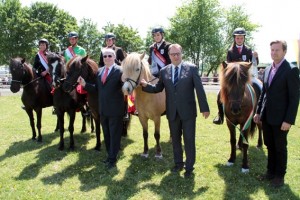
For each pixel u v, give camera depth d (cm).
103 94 502
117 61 623
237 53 598
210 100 1332
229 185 448
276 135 429
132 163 547
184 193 426
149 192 431
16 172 512
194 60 3841
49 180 478
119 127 519
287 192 421
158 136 567
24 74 660
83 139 721
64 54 712
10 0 3184
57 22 3697
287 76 406
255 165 528
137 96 543
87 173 502
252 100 488
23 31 2991
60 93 604
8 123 905
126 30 3653
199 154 594
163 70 471
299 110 1117
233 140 523
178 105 452
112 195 423
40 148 652
